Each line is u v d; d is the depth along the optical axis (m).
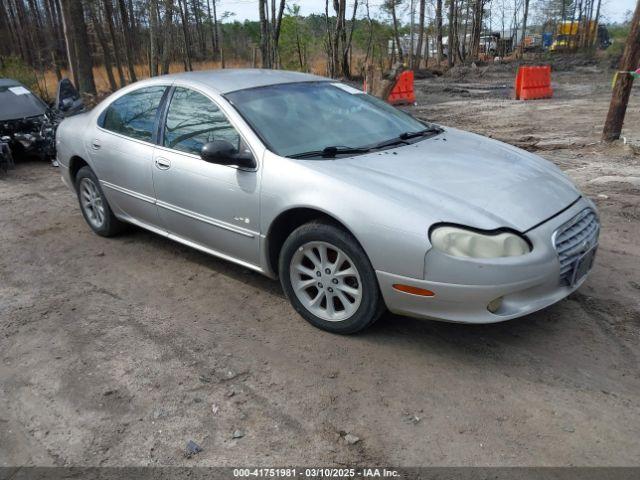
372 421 2.80
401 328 3.61
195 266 4.71
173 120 4.34
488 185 3.37
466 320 3.05
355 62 33.53
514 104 15.34
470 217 3.03
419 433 2.70
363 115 4.34
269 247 3.74
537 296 3.15
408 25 31.92
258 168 3.66
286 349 3.44
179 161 4.18
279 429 2.77
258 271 3.93
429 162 3.64
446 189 3.27
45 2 28.94
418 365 3.22
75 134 5.32
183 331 3.71
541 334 3.48
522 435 2.66
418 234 3.00
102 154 4.94
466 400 2.92
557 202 3.40
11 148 9.14
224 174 3.85
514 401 2.90
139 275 4.60
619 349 3.30
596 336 3.44
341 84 4.75
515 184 3.43
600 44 41.75
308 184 3.40
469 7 35.53
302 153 3.68
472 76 26.78
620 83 8.54
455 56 34.34
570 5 40.44
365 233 3.14
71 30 14.61
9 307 4.14
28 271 4.80
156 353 3.46
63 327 3.82
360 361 3.28
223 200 3.89
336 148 3.72
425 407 2.88
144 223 4.84
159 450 2.66
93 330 3.76
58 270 4.79
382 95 12.33
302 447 2.64
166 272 4.63
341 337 3.54
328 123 4.09
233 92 4.11
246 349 3.46
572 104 14.68
